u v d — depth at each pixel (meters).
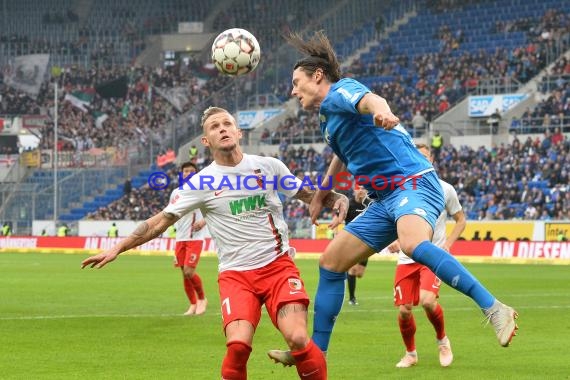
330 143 15.13
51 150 109.69
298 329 13.54
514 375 18.47
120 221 94.88
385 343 23.72
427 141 89.00
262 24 123.69
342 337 24.94
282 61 106.44
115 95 123.25
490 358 21.00
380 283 47.19
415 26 108.50
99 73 126.38
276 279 14.01
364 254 14.84
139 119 118.56
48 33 132.12
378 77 103.19
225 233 14.23
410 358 19.81
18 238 94.25
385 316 30.50
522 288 42.66
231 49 17.25
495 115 85.12
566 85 86.81
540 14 101.06
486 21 103.56
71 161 108.19
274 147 96.56
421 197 14.23
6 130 122.62
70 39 131.75
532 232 71.00
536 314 30.86
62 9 132.50
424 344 23.69
